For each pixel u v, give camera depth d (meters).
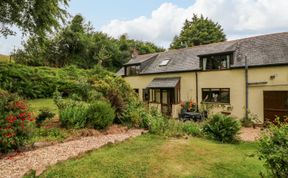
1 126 6.87
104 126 10.55
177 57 23.41
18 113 7.37
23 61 28.69
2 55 34.69
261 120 16.05
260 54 16.92
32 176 5.07
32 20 16.38
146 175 5.52
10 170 5.60
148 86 22.62
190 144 8.61
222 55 18.27
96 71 25.77
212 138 10.23
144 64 25.20
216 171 5.93
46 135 8.66
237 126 10.17
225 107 17.78
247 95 16.66
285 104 15.03
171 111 21.11
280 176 3.85
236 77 17.39
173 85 20.55
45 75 20.02
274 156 3.72
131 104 13.36
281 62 15.12
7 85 16.20
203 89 19.52
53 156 6.70
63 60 36.12
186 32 48.31
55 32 18.11
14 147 7.12
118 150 7.35
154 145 8.13
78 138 8.85
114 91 13.62
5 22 16.23
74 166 5.82
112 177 5.32
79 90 16.73
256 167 6.27
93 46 39.22
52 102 16.62
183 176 5.53
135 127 11.93
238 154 7.61
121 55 41.59
